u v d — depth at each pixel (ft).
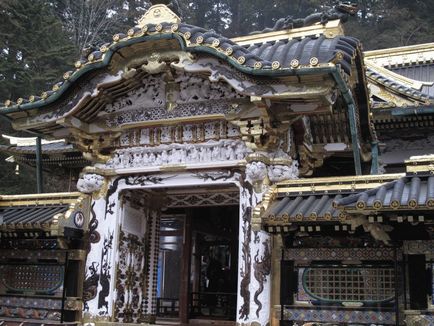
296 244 34.83
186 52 36.29
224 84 37.91
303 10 195.93
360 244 33.40
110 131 41.45
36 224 38.45
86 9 184.14
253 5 202.49
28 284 42.16
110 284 40.04
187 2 199.31
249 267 35.68
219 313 60.64
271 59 36.09
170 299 62.03
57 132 43.47
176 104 39.78
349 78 35.42
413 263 30.94
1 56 130.21
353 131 37.27
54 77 138.92
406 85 62.49
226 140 38.60
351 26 185.88
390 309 31.99
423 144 61.87
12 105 40.83
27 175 124.26
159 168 39.96
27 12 132.46
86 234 41.09
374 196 29.27
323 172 57.31
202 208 62.03
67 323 38.29
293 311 33.88
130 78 38.83
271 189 35.53
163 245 63.57
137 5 193.47
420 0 192.03
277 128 36.99
